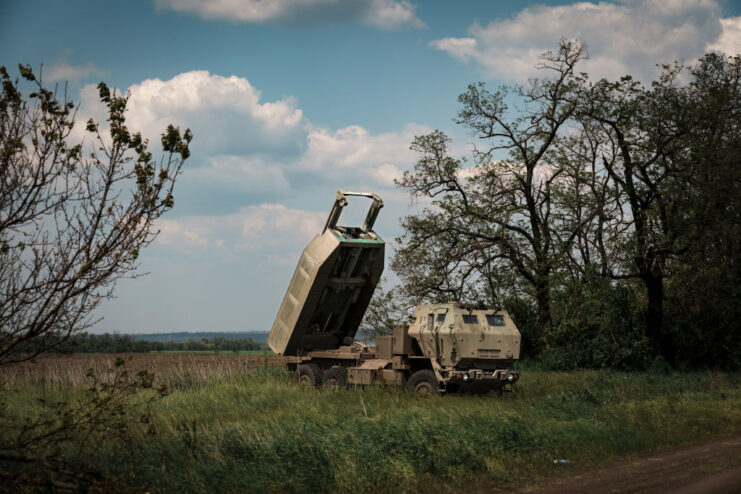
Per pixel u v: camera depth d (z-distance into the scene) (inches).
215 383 789.2
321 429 402.9
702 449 418.0
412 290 1234.0
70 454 334.0
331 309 836.0
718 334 1149.7
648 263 1102.4
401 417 456.1
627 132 1128.2
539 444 402.0
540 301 1208.2
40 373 756.6
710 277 1072.2
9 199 259.3
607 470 363.3
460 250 1229.7
